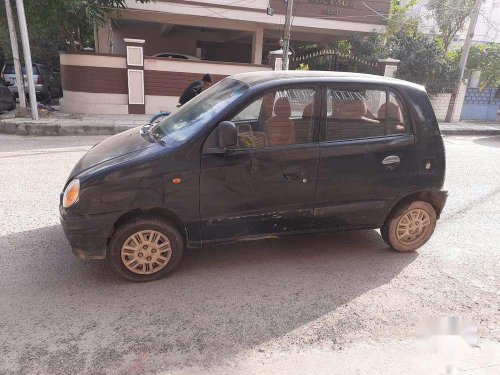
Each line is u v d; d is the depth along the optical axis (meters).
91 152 3.80
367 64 14.89
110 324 2.95
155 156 3.29
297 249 4.25
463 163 8.72
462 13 17.25
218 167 3.39
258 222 3.66
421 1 21.94
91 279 3.53
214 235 3.58
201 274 3.68
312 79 3.66
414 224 4.16
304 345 2.81
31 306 3.12
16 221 4.63
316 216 3.80
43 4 11.01
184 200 3.38
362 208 3.91
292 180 3.61
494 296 3.53
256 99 3.49
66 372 2.49
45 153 8.04
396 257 4.17
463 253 4.34
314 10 15.56
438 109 15.98
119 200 3.24
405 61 15.45
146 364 2.58
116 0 12.50
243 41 22.36
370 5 16.12
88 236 3.26
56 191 5.66
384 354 2.76
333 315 3.15
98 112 12.64
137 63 12.41
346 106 3.73
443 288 3.62
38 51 19.59
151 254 3.46
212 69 13.09
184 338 2.83
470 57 16.84
